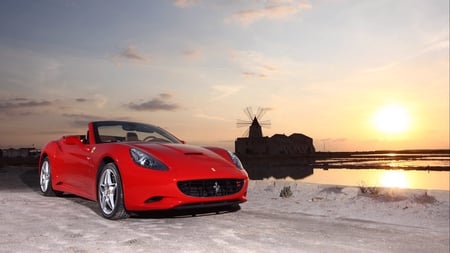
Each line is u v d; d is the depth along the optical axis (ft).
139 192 13.09
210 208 16.58
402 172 238.07
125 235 11.52
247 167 307.37
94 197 15.21
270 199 27.35
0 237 11.05
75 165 16.87
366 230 13.99
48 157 19.57
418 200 28.50
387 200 28.17
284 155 595.88
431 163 427.74
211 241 11.09
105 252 9.75
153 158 13.67
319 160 540.52
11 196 20.04
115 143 15.26
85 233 11.70
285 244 11.19
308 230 13.33
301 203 25.99
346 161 501.97
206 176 13.39
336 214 22.58
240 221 14.17
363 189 33.35
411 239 12.99
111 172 14.25
